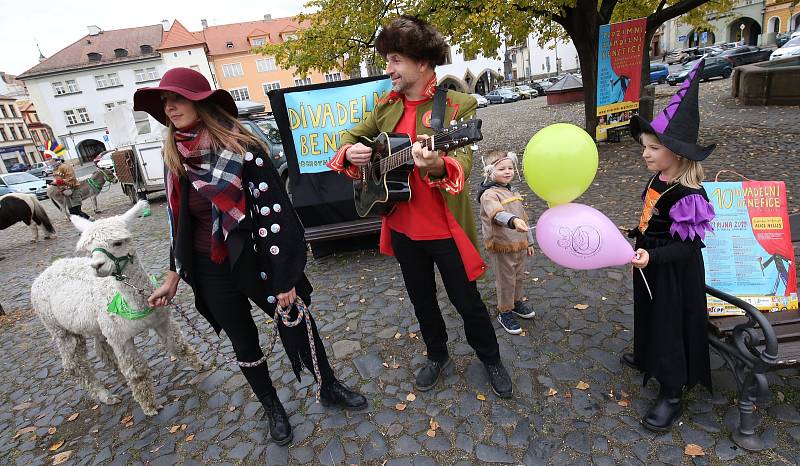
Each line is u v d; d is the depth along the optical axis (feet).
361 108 14.17
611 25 25.62
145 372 8.63
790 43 55.67
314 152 14.67
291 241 6.26
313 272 14.88
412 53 5.96
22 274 21.99
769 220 7.02
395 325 10.82
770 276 6.91
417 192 6.69
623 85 28.19
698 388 7.23
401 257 7.32
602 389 7.60
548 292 11.18
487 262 13.39
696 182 5.76
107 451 8.03
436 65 6.33
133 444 8.09
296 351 7.17
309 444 7.38
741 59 70.85
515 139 38.83
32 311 16.25
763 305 6.84
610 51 26.61
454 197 6.64
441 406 7.76
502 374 7.74
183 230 6.28
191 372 10.10
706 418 6.64
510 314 9.59
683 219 5.69
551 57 154.30
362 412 7.92
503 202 8.91
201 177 5.76
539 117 55.83
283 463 7.09
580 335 9.20
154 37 140.77
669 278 6.12
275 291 6.21
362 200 7.54
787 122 27.30
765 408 6.64
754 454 5.98
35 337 13.84
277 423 7.47
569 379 7.95
